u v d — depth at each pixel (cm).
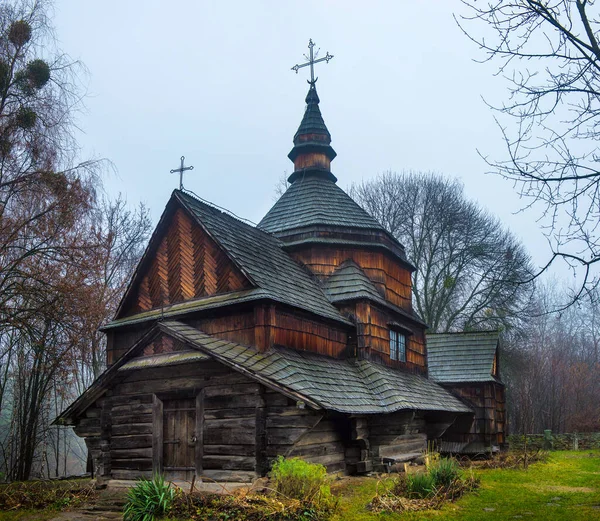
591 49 720
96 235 1780
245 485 1140
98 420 1453
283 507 960
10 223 1505
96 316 1767
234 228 1688
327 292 1812
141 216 2942
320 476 1070
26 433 1936
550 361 4412
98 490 1344
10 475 1914
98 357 2553
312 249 1889
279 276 1594
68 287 1551
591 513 1041
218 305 1395
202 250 1555
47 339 1683
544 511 1063
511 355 3528
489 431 2231
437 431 1997
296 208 2075
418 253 3559
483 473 1708
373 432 1508
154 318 1552
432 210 3547
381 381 1599
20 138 1519
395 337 1998
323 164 2239
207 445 1230
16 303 1698
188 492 1137
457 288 3562
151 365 1312
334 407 1193
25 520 1107
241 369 1184
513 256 3156
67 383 1908
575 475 1652
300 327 1497
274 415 1182
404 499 1114
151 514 994
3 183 1485
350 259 1925
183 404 1297
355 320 1748
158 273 1673
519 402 4019
